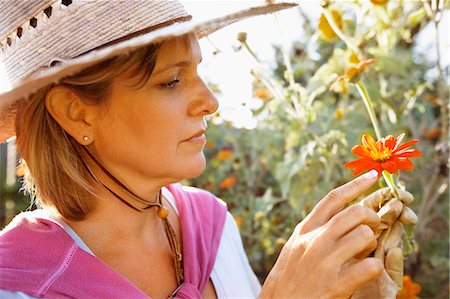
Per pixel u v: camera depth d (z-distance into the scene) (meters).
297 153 2.16
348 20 1.87
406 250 0.93
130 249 1.09
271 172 2.49
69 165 1.03
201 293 1.13
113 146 1.00
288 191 2.10
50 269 1.00
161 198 1.13
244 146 2.65
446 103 1.99
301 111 1.87
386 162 0.91
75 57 0.96
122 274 1.08
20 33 1.00
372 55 1.93
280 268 0.92
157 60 0.94
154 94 0.96
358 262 0.85
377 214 0.90
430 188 2.01
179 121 0.98
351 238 0.86
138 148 0.99
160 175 1.01
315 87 1.88
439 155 2.08
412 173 2.12
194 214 1.24
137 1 0.96
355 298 0.90
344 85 1.75
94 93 0.97
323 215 0.92
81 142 1.01
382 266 0.84
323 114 2.16
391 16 1.85
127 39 0.95
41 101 1.01
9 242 1.03
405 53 2.25
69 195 1.05
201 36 1.18
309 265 0.88
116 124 0.98
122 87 0.96
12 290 0.97
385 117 2.08
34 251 1.02
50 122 1.02
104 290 1.00
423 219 2.04
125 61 0.94
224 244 1.25
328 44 2.57
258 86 2.29
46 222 1.06
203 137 1.02
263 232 2.25
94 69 0.95
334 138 1.84
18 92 0.84
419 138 2.23
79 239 1.05
